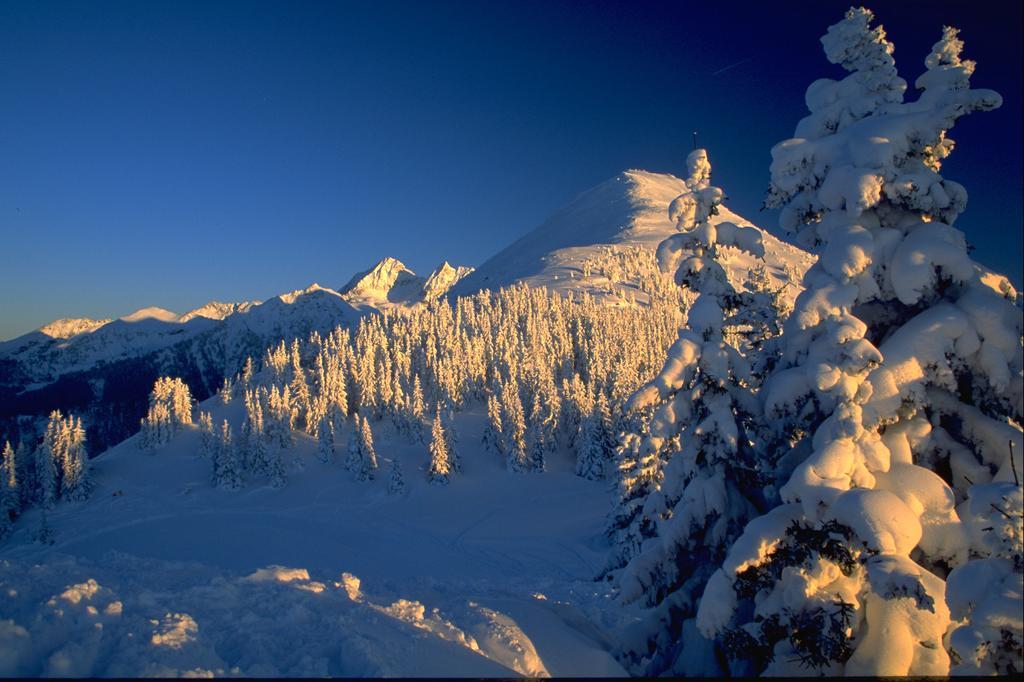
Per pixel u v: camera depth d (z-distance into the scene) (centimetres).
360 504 8575
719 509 1056
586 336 14438
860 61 1062
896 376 918
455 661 785
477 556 5325
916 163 994
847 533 838
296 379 12306
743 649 927
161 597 850
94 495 10075
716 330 1082
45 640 659
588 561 4903
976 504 752
